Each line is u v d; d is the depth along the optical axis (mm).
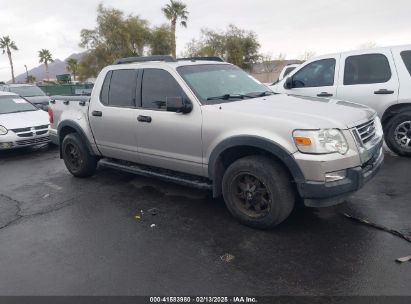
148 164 4965
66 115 6039
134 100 4930
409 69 5918
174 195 5094
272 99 4379
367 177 3625
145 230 4055
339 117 3633
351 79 6414
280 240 3633
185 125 4258
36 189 5840
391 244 3422
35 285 3127
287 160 3486
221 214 4355
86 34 36406
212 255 3438
